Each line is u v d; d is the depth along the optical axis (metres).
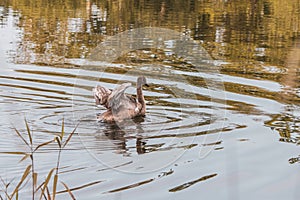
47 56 19.91
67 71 17.91
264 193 9.25
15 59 19.25
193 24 28.81
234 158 10.85
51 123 12.89
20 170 9.86
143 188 9.30
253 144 11.71
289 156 10.99
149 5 35.44
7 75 17.09
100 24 27.33
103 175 9.80
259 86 16.81
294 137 12.20
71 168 10.08
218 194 9.17
